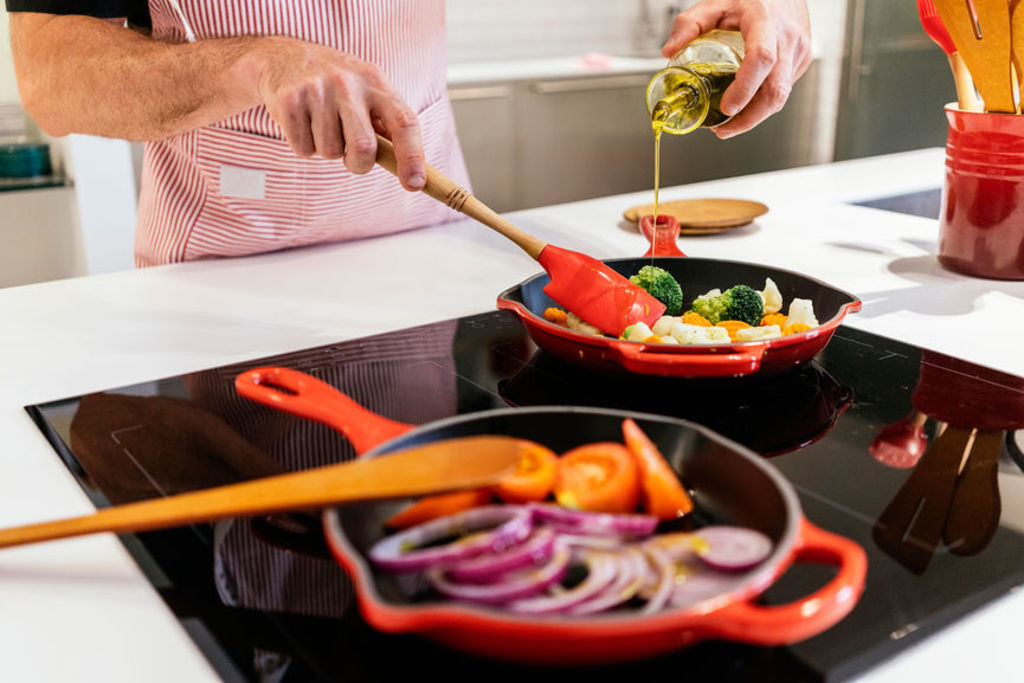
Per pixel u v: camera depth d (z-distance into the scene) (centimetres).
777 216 147
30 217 254
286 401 66
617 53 414
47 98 120
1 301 109
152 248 137
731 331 85
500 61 383
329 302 108
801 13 119
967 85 111
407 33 140
